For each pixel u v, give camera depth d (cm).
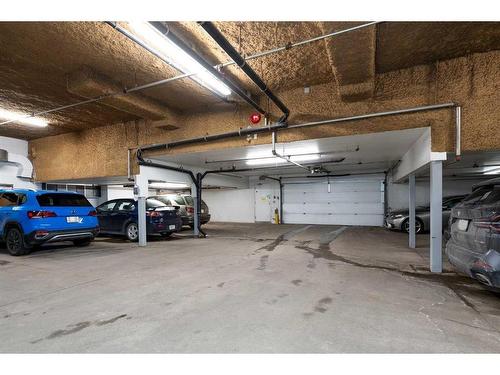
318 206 1349
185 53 324
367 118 470
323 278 404
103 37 356
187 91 538
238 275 423
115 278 410
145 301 317
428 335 235
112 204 867
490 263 289
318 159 858
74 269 465
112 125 771
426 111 439
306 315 276
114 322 264
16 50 386
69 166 863
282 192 1434
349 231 1011
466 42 376
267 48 387
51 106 612
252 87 520
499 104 397
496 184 331
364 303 307
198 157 772
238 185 1415
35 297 333
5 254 607
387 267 469
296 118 529
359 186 1262
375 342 224
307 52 397
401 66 443
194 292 346
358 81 433
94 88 453
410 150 646
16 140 934
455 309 290
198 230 914
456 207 379
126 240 828
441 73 427
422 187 1165
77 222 637
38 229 567
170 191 1664
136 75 465
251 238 851
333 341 226
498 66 398
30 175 953
